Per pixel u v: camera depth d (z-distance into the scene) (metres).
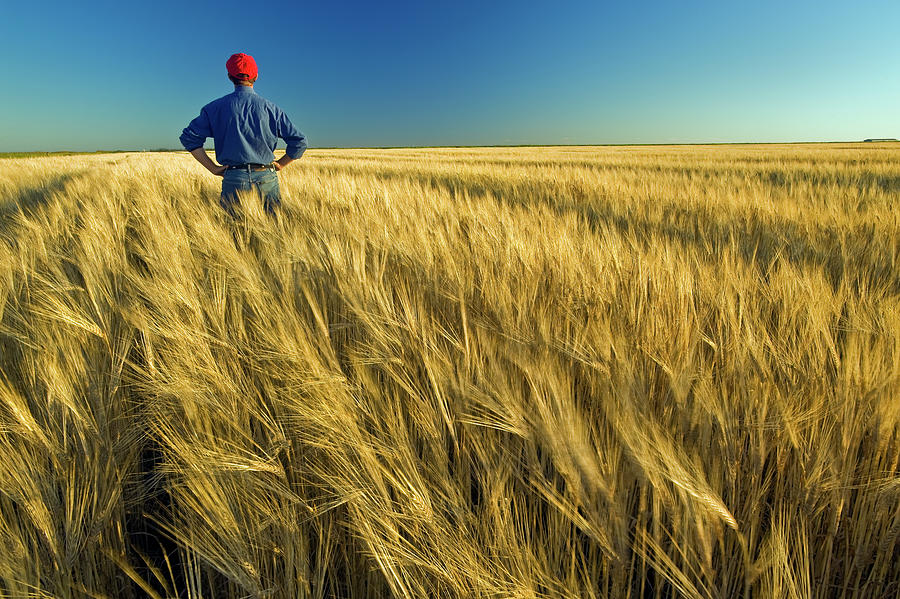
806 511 1.01
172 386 1.21
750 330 1.31
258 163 4.11
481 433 1.19
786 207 4.63
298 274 2.17
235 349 1.48
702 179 8.95
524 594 0.83
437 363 1.30
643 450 0.92
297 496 1.03
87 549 1.00
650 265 1.92
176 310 1.62
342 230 3.05
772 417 1.08
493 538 0.97
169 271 2.01
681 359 1.30
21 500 0.97
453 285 1.95
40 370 1.33
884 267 2.57
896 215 3.82
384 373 1.44
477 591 0.84
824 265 2.70
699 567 0.98
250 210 3.52
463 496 1.07
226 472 1.01
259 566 0.97
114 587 1.04
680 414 1.13
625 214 5.10
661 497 0.94
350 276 1.96
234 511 0.99
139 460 1.30
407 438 1.12
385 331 1.51
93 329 1.57
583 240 2.65
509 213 3.96
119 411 1.33
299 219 3.93
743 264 2.31
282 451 1.23
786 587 0.86
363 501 0.94
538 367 1.19
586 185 7.62
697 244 3.39
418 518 0.93
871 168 11.64
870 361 1.17
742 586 0.99
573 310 1.71
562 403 1.01
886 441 1.03
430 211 3.82
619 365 1.21
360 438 1.04
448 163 16.45
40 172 11.64
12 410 1.12
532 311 1.65
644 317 1.54
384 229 2.88
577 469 0.92
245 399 1.28
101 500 1.05
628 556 1.01
